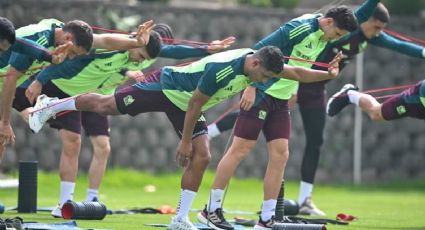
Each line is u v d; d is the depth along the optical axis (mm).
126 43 31938
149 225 32406
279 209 33062
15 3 54219
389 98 39562
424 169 62156
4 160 54094
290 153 59875
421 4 68875
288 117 32438
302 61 32062
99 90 36625
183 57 35812
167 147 58688
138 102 30203
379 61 60500
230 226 31969
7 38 29156
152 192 53688
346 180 61312
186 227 29500
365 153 61562
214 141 58438
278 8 70250
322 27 32500
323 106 41375
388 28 60156
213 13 58344
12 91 30734
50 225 30047
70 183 35344
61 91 34938
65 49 29750
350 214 41406
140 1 67188
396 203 48719
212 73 27625
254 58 27516
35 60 30578
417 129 62062
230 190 56562
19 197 36469
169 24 57438
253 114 31938
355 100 38406
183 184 29578
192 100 27984
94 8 55625
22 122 54781
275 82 31797
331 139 61156
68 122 35344
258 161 59812
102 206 34062
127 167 57875
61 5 55125
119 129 57750
